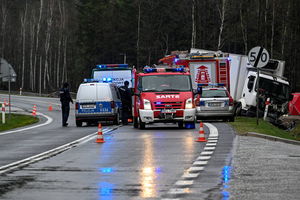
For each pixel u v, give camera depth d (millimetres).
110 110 57125
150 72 49531
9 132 49562
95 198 17812
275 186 19500
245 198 17469
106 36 197750
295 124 72312
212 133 41438
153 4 187250
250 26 152500
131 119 61594
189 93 47688
